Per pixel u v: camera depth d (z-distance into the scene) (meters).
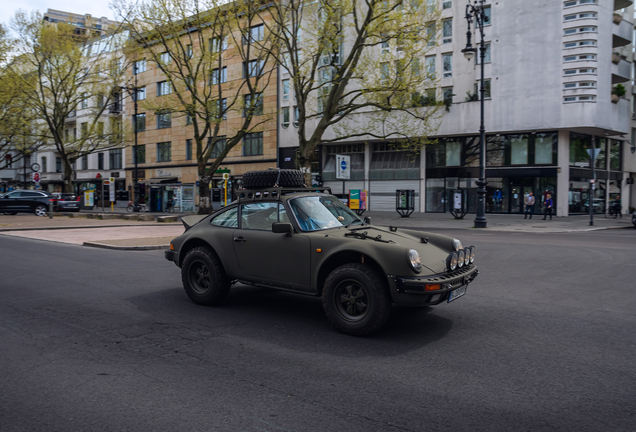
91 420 2.97
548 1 27.61
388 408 3.13
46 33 32.38
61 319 5.45
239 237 5.71
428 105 30.50
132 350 4.36
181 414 3.05
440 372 3.79
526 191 30.22
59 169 60.53
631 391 3.41
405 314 5.66
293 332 4.92
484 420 2.96
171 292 6.97
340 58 33.91
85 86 37.44
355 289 4.77
